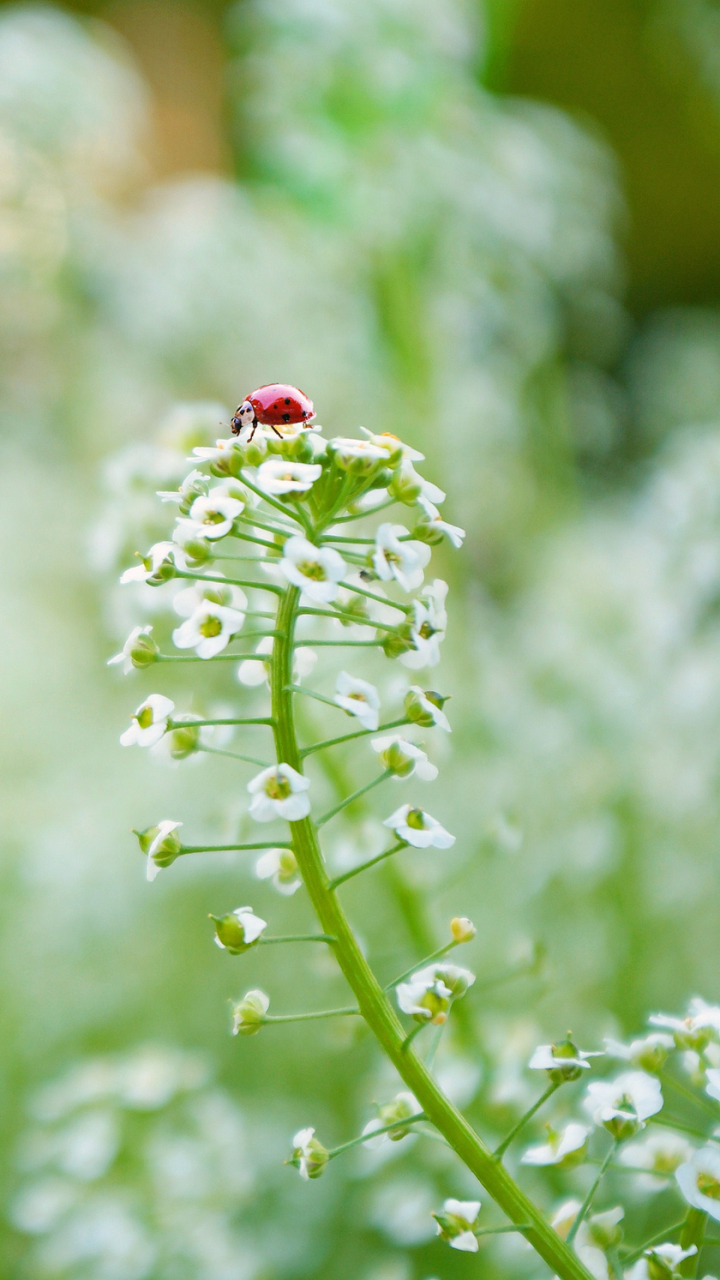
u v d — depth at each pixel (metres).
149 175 1.35
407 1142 0.36
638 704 0.54
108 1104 0.40
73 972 0.56
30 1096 0.51
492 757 0.55
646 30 1.31
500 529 0.84
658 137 1.50
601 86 1.48
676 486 0.52
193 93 1.45
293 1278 0.44
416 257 0.71
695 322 1.17
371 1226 0.44
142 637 0.28
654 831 0.51
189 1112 0.42
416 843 0.28
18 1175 0.47
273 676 0.28
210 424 0.39
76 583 0.93
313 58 0.68
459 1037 0.35
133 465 0.37
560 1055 0.29
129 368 0.90
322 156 0.69
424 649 0.28
